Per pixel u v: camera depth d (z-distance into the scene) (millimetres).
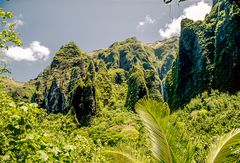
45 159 4719
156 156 5801
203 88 174250
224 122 62969
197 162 5848
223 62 163625
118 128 138500
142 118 5863
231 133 5871
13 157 4695
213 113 103875
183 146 5824
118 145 6766
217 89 159250
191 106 134375
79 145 12234
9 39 11352
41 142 4980
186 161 5738
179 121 6000
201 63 184250
